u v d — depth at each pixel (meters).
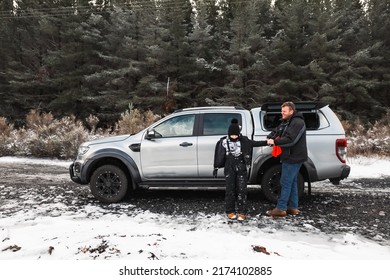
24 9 29.84
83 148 6.23
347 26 27.06
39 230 4.30
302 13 25.78
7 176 8.77
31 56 29.47
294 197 5.37
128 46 26.62
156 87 25.53
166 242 3.76
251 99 24.55
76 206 5.86
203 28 26.86
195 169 5.96
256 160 5.86
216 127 6.06
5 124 15.88
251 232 4.48
